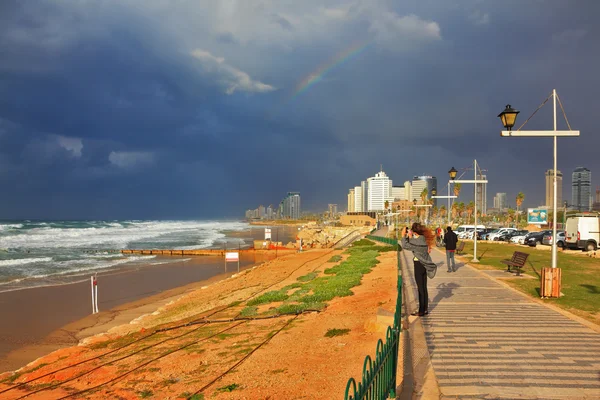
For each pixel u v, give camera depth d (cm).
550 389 589
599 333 888
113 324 1903
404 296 1388
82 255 5338
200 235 11488
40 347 1562
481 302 1234
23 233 9325
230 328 1303
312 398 664
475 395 569
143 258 5162
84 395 848
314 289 1853
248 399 693
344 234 10125
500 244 4256
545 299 1273
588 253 2855
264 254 5775
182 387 808
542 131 1327
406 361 710
